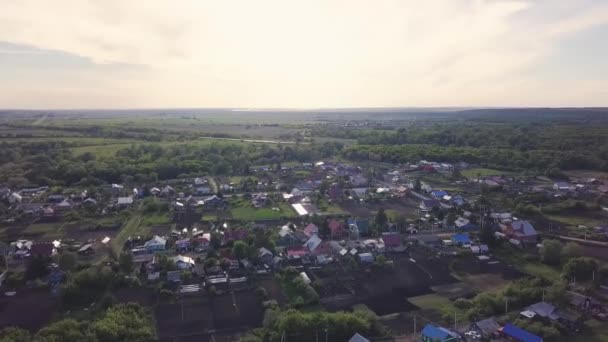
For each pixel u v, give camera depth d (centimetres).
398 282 8062
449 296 7475
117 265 8238
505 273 8481
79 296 7162
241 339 5919
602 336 6097
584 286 7612
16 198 13525
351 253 9238
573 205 12975
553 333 5962
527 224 10538
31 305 6981
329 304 7162
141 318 6512
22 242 9644
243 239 9856
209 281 7862
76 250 9425
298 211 12631
